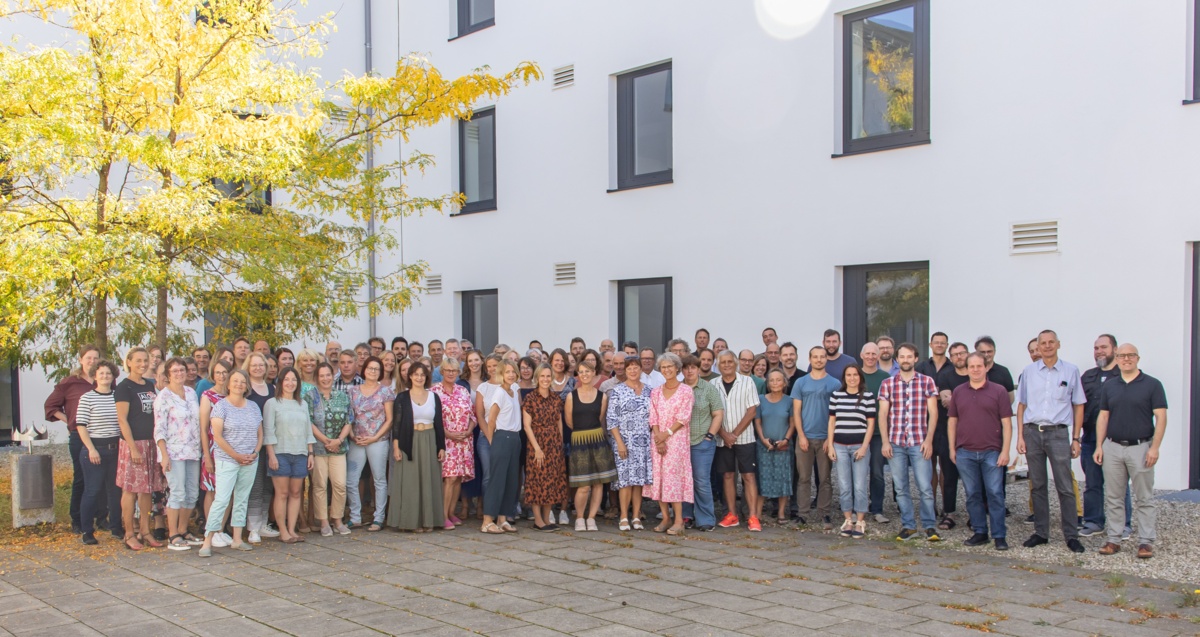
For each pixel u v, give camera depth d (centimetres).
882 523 887
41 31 1171
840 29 1091
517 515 938
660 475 866
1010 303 963
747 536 848
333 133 1101
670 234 1256
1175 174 861
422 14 1594
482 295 1548
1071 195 922
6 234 830
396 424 880
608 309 1337
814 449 885
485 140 1530
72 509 873
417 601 621
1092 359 912
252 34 935
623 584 664
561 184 1395
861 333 1094
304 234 1081
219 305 1032
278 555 775
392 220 1659
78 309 1010
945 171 1006
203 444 799
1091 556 724
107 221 882
